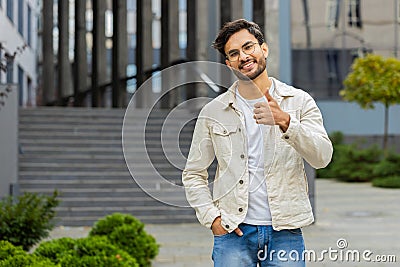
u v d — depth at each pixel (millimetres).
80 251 11617
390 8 43875
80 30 37250
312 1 43719
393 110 43094
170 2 31875
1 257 10008
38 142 24203
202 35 30938
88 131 25141
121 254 11648
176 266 14539
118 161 23688
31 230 12812
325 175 38219
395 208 25609
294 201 6316
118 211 21391
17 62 43250
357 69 36938
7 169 21641
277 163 6324
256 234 6363
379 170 34812
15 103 21812
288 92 6477
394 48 43781
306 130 6070
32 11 53094
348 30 43812
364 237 18938
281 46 43562
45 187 22250
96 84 36000
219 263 6441
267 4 26047
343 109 43250
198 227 20609
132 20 53906
